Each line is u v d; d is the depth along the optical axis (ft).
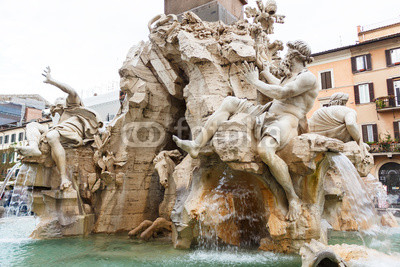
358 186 22.02
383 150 95.45
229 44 25.70
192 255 20.93
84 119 32.42
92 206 31.68
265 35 31.24
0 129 140.97
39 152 29.35
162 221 27.07
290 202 20.01
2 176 96.99
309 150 18.88
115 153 32.17
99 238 27.89
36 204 30.04
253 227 24.63
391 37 99.91
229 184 24.32
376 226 22.95
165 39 29.86
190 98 27.20
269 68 27.71
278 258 19.57
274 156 19.11
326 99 109.50
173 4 35.12
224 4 33.01
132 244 24.97
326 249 15.74
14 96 150.82
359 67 105.60
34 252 22.56
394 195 90.79
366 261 18.10
